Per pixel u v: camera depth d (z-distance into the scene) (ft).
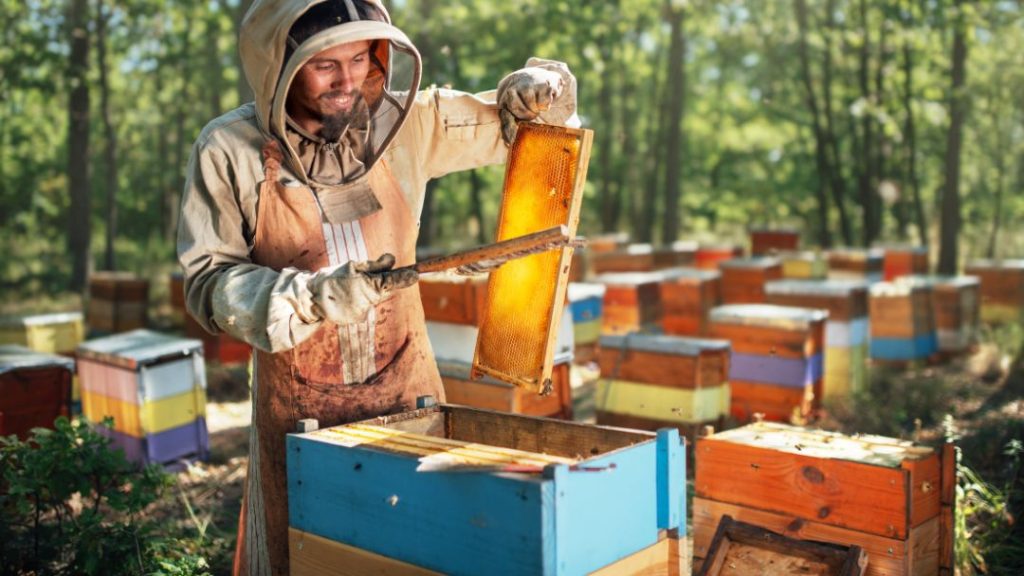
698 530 11.78
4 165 77.25
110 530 12.85
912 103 65.46
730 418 20.77
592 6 52.16
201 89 77.61
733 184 92.48
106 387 19.86
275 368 8.36
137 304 36.17
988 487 15.21
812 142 86.28
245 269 7.62
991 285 38.04
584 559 6.54
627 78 73.20
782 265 40.27
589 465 6.58
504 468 6.50
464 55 53.11
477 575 6.57
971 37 50.01
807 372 21.18
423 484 6.89
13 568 13.17
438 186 62.13
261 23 7.52
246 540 8.90
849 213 86.02
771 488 11.07
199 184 7.99
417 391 8.95
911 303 29.50
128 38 63.31
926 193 84.53
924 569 10.47
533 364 7.65
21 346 20.57
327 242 8.23
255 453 8.64
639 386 20.22
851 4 61.67
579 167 7.41
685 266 47.70
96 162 87.20
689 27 69.36
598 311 29.84
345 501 7.46
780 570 10.05
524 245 6.56
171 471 19.42
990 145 81.00
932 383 25.54
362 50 7.82
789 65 77.56
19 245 73.31
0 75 47.19
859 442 11.32
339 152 8.25
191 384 19.93
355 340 8.49
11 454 13.48
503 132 8.77
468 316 19.98
